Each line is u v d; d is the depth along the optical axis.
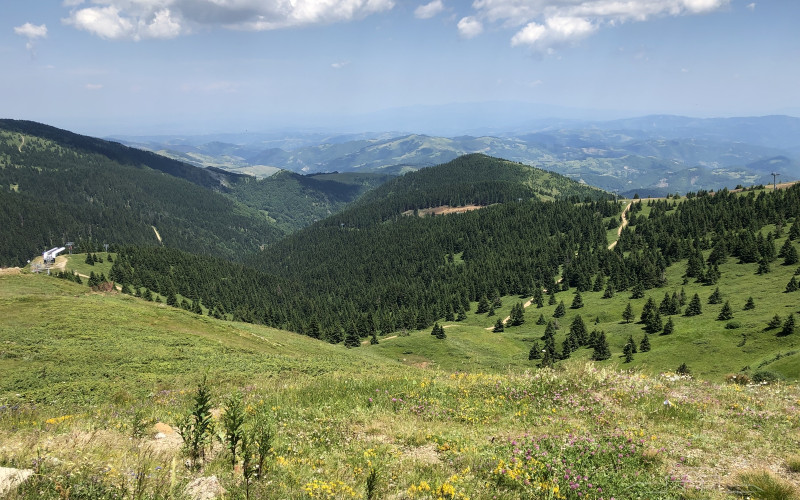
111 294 69.25
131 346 38.59
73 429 10.72
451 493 7.86
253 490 7.32
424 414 13.16
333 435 11.19
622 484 8.17
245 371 33.97
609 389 14.44
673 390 14.88
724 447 10.02
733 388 15.38
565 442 10.16
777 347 74.69
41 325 40.84
